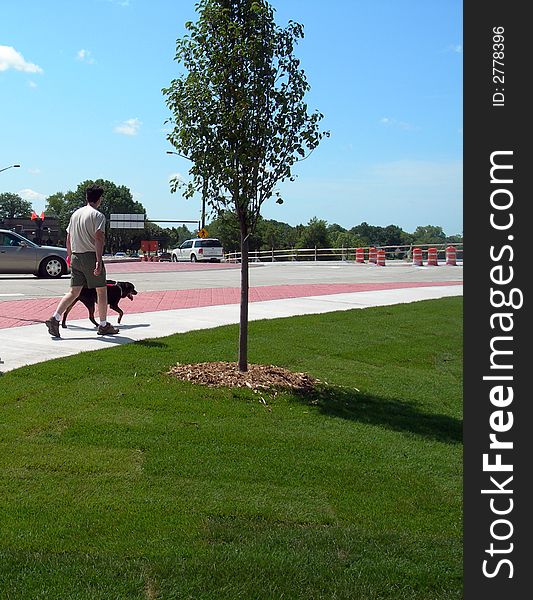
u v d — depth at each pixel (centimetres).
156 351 866
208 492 468
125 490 462
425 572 379
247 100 670
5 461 499
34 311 1269
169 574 357
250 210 734
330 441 590
